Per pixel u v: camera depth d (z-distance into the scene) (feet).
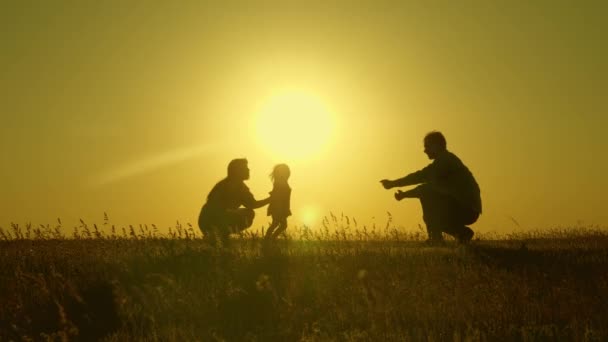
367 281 47.93
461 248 54.13
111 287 46.34
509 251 54.60
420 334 39.11
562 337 38.50
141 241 56.44
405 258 51.93
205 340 40.04
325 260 50.90
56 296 45.01
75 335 40.96
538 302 43.78
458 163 59.36
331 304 44.80
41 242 59.11
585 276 48.57
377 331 40.06
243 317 43.65
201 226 58.75
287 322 42.75
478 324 40.91
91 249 55.01
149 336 39.86
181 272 49.32
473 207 59.21
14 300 44.55
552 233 68.39
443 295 45.11
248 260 50.88
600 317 41.06
